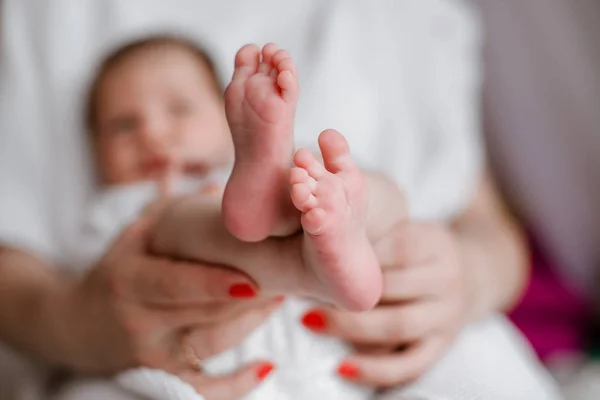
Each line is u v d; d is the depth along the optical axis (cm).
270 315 63
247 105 47
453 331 73
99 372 73
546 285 109
